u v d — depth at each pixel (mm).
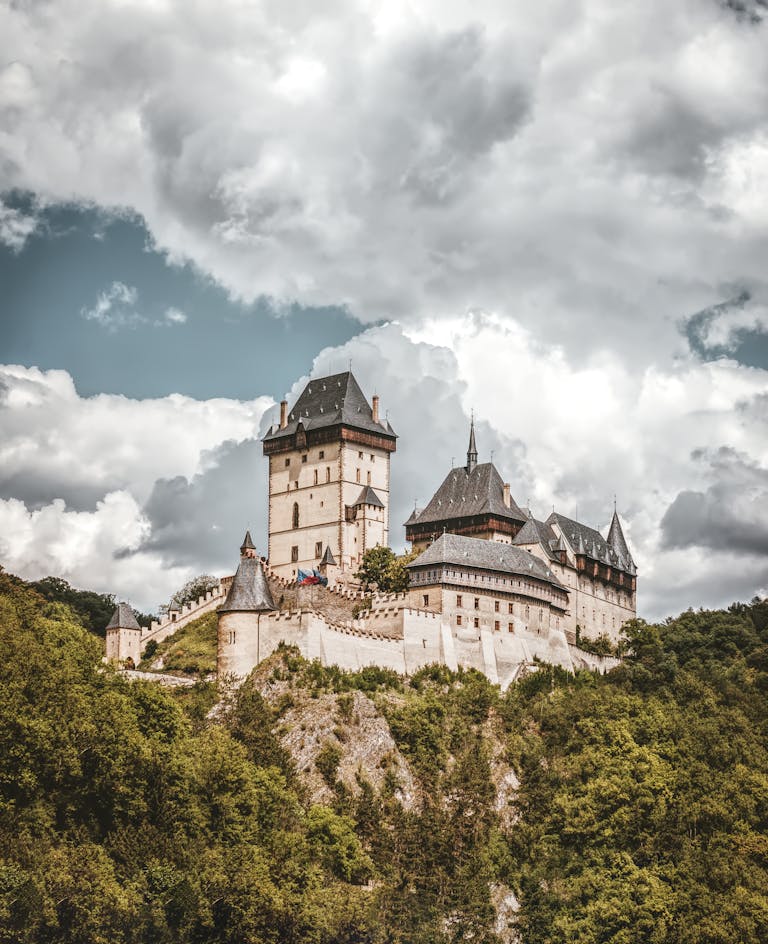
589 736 192000
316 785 173125
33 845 131125
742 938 163500
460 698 192875
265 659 189125
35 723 137125
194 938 138625
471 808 176750
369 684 188250
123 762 144250
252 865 144250
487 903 167250
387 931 156875
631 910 166500
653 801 180500
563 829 179375
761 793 186125
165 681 193625
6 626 153000
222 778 154500
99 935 128875
